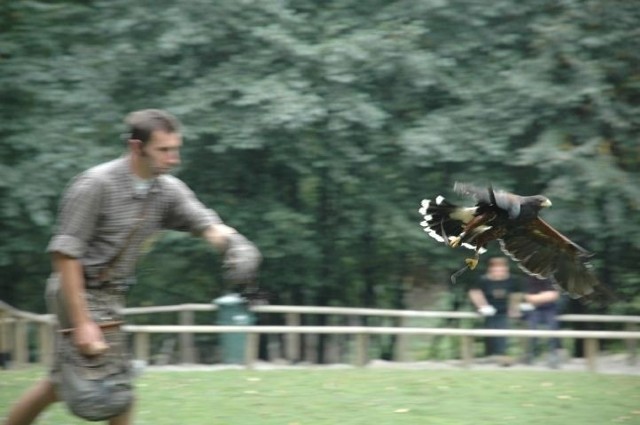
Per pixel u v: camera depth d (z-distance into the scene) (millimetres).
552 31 22219
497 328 21625
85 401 8664
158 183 8758
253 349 19625
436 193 23641
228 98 22047
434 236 9828
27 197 22016
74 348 8672
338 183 23906
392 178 23656
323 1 23438
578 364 21656
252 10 22141
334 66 21688
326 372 18266
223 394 15711
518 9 23047
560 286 10734
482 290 21812
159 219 8844
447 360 23297
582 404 15281
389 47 21734
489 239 9844
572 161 21625
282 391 16000
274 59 22234
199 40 22016
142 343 20016
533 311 21266
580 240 23875
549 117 22703
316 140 22984
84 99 22984
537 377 17734
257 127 21703
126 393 8891
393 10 23062
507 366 20703
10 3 23312
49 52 23734
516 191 23359
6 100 23297
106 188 8453
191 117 22156
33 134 22609
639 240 22500
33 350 24062
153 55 23031
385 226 23422
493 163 23094
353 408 14656
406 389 16281
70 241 8391
